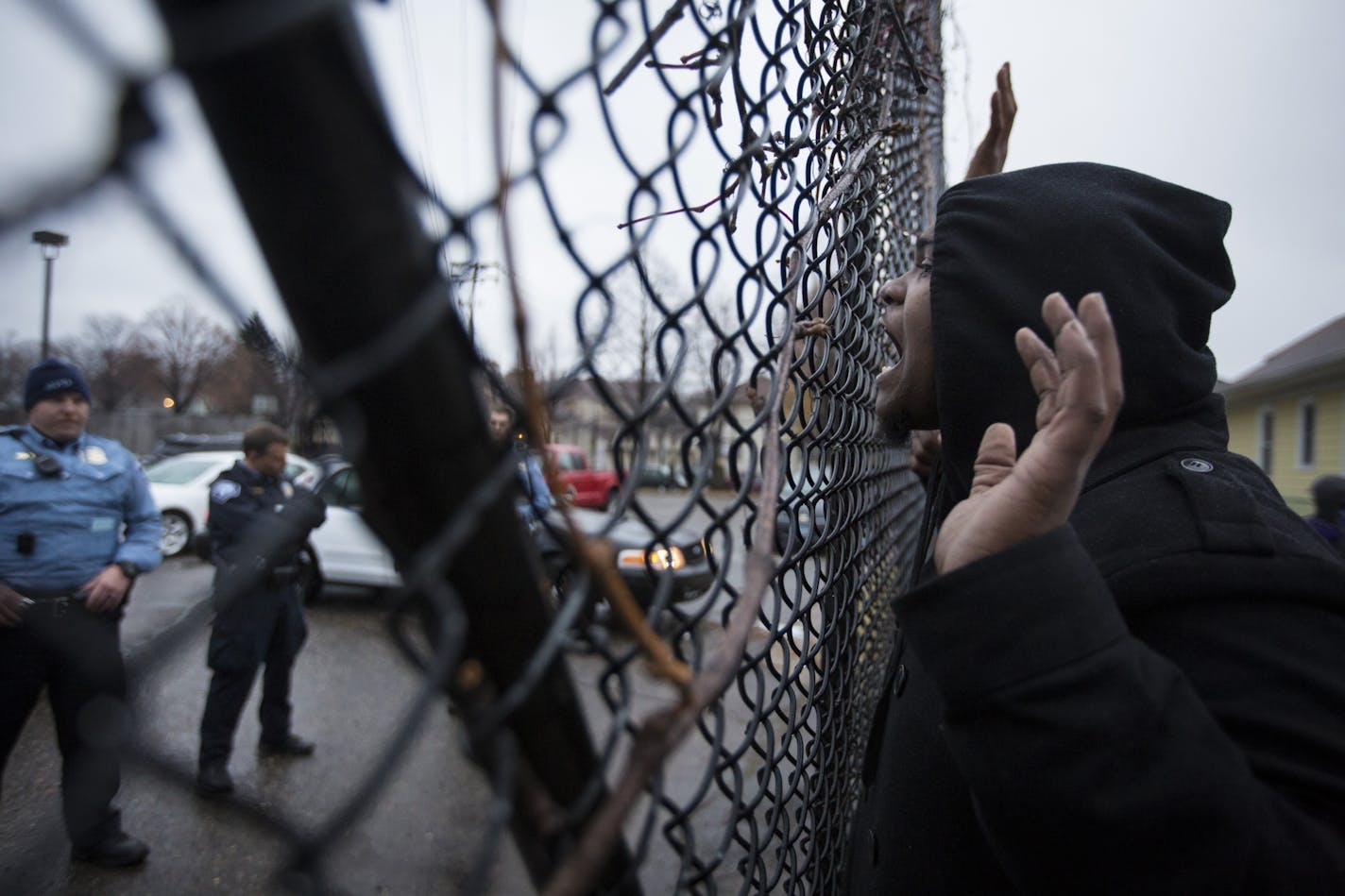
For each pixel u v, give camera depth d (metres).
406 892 2.46
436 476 0.45
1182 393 0.99
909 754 1.08
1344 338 18.48
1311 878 0.67
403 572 0.47
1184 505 0.88
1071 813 0.69
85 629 2.72
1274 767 0.72
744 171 0.73
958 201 1.09
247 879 2.69
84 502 2.79
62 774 2.69
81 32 0.24
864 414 1.58
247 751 4.04
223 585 0.37
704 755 3.62
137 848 2.72
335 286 0.39
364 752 3.99
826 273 1.11
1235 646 0.77
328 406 0.39
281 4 0.31
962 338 1.03
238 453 10.10
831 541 1.26
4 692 2.60
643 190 0.60
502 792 0.45
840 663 1.40
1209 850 0.67
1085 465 0.74
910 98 2.28
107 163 0.24
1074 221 1.00
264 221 0.38
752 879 0.95
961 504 0.87
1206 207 1.06
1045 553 0.74
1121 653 0.72
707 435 0.71
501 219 0.43
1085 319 0.74
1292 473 19.58
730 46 0.70
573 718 0.57
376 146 0.39
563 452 15.16
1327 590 0.78
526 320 0.45
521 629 0.52
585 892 0.46
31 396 2.79
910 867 1.04
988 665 0.73
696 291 0.69
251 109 0.36
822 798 1.32
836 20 1.22
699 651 0.69
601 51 0.52
